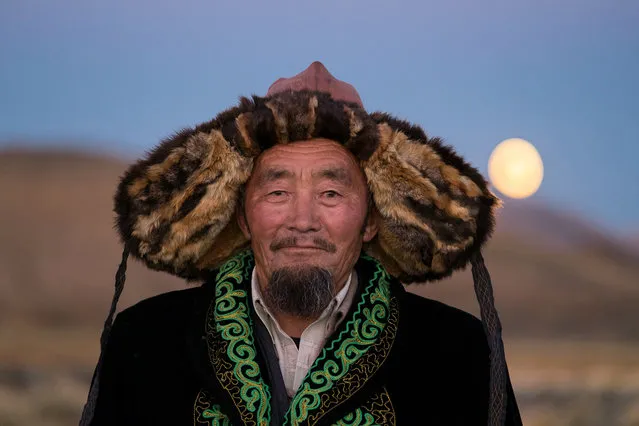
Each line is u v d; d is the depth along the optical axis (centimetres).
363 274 407
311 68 431
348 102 402
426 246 412
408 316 404
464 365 397
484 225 403
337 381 376
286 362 393
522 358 2845
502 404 381
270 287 388
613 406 1295
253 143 396
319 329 395
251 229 400
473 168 400
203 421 379
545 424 1205
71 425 1159
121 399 396
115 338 406
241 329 389
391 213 405
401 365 387
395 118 408
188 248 415
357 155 398
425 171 397
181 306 410
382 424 375
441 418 386
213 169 399
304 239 389
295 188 393
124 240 412
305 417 369
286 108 391
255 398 374
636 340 4206
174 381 390
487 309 399
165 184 400
